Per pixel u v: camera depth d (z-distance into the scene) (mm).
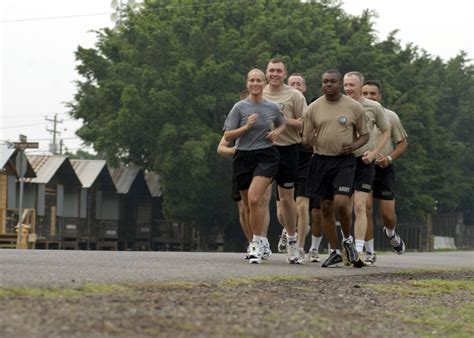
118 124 142750
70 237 156375
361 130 30359
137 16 161750
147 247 182250
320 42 155125
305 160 33406
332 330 16188
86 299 16688
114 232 172375
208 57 143875
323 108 30359
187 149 137125
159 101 140000
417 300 22812
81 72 160625
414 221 180375
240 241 161875
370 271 30750
